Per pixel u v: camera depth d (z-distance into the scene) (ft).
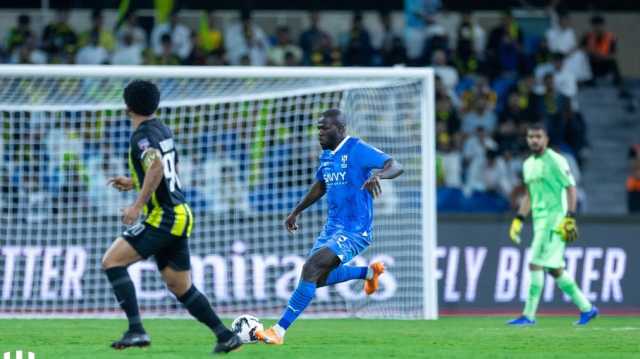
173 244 98.58
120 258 97.81
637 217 189.88
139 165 97.76
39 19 273.54
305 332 135.95
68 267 175.11
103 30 253.03
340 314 174.40
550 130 243.60
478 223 187.21
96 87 191.42
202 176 180.75
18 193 175.94
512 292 186.60
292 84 188.34
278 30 260.42
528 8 296.51
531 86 245.65
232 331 102.22
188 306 98.58
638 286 189.06
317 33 254.68
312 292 111.24
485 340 123.85
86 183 177.58
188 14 281.54
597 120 269.85
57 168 177.17
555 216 151.12
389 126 183.32
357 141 112.88
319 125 114.11
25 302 173.17
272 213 181.78
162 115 181.68
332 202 113.80
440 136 231.50
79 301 174.50
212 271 177.88
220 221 179.93
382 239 178.40
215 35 253.24
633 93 280.72
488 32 279.28
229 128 182.39
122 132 180.24
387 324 153.79
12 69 162.09
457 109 245.24
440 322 159.43
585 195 262.26
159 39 257.14
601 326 152.46
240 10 291.58
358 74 168.86
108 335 128.67
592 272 188.34
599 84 271.69
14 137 177.17
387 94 184.03
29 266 174.19
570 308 186.29
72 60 245.65
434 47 255.91
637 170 234.79
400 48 253.65
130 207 94.73
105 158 179.11
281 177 183.42
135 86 97.76
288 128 183.93
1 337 125.18
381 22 267.39
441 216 186.70
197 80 192.13
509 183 232.73
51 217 176.04
